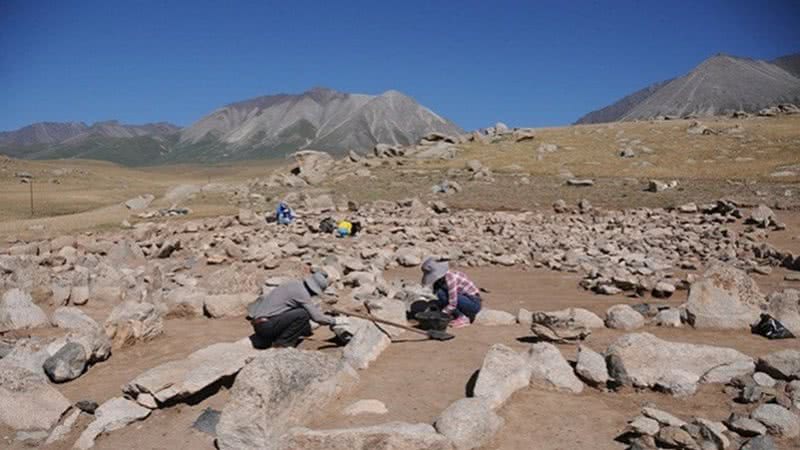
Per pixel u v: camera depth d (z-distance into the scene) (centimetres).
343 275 1323
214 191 4203
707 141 5209
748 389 576
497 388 573
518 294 1230
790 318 810
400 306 877
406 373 666
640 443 487
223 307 958
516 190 3819
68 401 601
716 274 854
